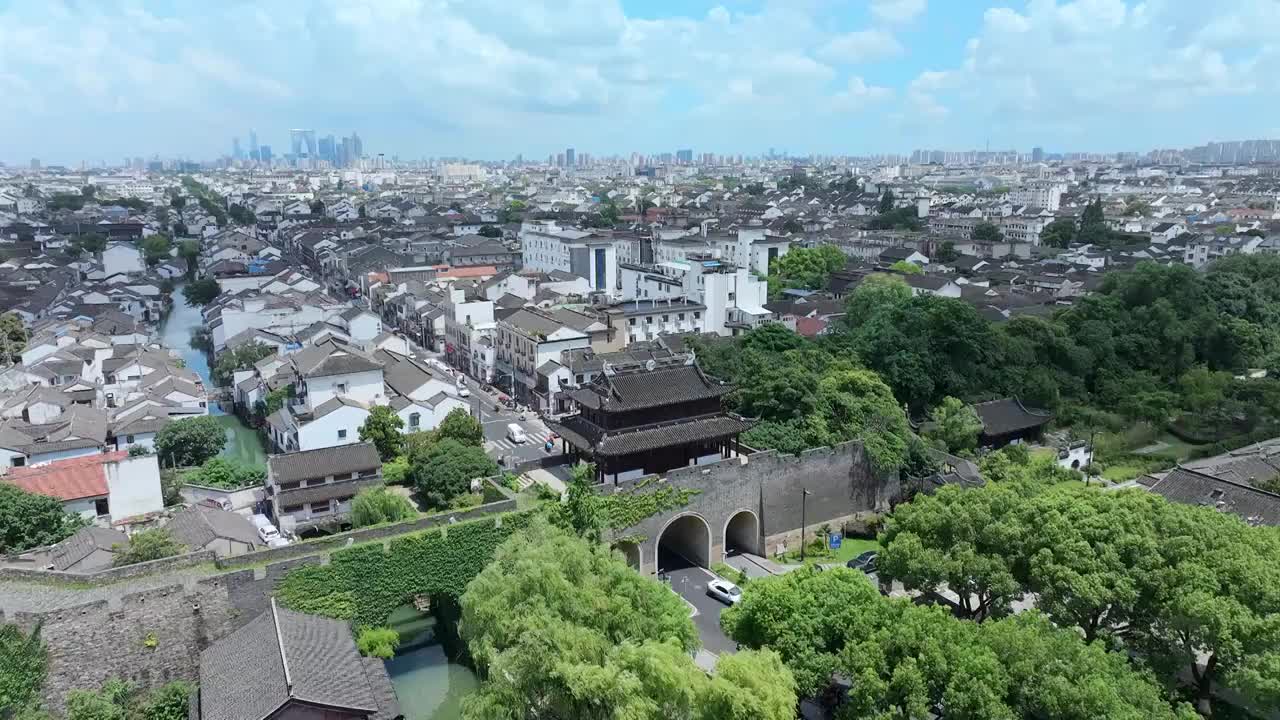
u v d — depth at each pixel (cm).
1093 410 10075
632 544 6875
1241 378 10612
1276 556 4703
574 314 12744
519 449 9831
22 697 4506
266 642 4844
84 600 4919
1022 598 5141
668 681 3931
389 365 11319
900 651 4303
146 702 4891
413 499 8181
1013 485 5906
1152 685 4075
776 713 3853
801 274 17588
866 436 8062
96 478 7338
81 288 16612
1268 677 4069
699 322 13575
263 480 8644
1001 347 10225
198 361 14562
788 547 7731
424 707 5512
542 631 4294
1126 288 11912
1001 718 3744
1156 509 5134
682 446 7394
